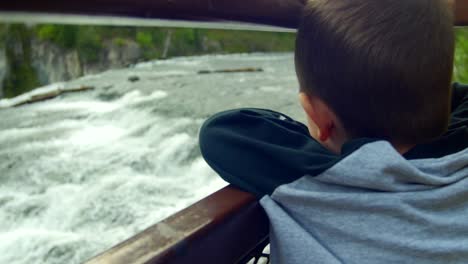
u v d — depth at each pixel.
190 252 0.35
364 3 0.40
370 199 0.40
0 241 3.97
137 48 22.73
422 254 0.40
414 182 0.41
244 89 11.27
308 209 0.42
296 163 0.44
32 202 4.70
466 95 0.64
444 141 0.44
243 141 0.47
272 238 0.45
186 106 9.09
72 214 4.47
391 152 0.39
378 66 0.39
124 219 4.40
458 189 0.42
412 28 0.39
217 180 5.21
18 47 19.98
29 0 0.22
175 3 0.32
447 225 0.41
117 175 5.40
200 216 0.38
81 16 0.27
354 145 0.41
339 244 0.42
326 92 0.43
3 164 5.74
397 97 0.40
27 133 7.39
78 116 8.77
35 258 3.78
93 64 21.70
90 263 0.30
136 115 8.63
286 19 0.44
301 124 0.58
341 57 0.40
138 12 0.30
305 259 0.41
